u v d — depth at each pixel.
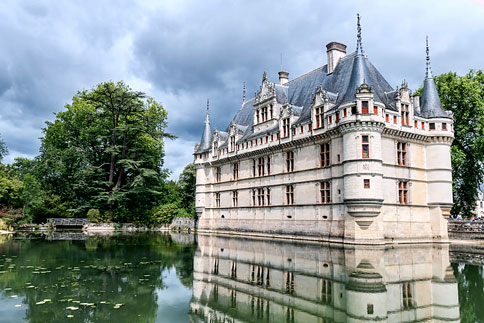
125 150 68.75
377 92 39.59
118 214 65.94
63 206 67.38
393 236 37.16
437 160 40.66
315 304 13.50
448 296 14.52
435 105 41.94
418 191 40.09
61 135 73.00
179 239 42.94
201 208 63.00
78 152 68.50
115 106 67.56
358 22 39.00
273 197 47.84
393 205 37.66
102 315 12.29
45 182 69.31
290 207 44.81
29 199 61.94
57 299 14.13
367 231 35.38
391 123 37.97
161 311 12.81
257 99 53.59
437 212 40.03
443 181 40.22
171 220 70.25
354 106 36.06
